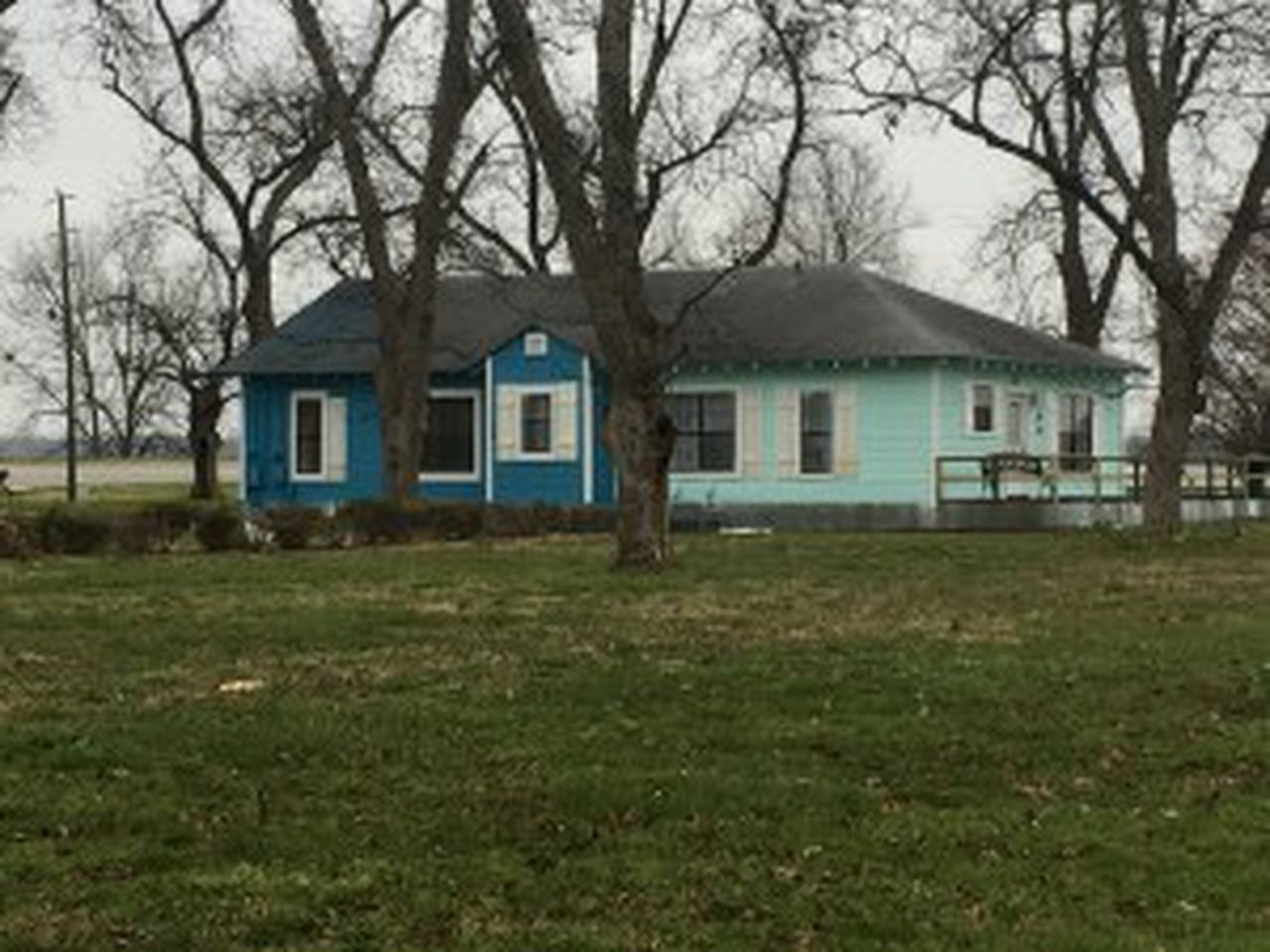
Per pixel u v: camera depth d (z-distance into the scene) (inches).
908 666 520.7
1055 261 1925.4
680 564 925.8
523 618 669.3
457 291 1683.1
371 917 283.9
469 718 445.4
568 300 1643.7
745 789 365.7
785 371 1477.6
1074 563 948.6
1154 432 1188.5
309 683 506.3
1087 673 510.0
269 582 834.8
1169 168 1144.2
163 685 505.0
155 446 3740.2
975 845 325.7
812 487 1472.7
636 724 437.4
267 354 1627.7
